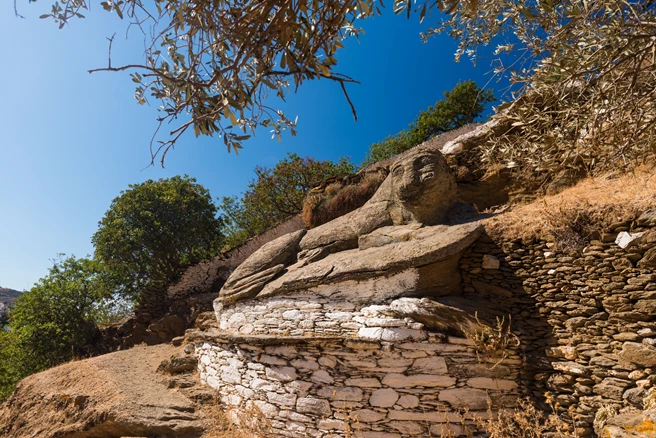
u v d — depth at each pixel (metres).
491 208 8.07
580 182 7.01
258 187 19.86
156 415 6.94
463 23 3.80
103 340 15.25
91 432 7.07
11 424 8.81
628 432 3.99
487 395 5.30
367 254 7.07
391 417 5.55
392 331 5.84
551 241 5.75
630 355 4.72
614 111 2.53
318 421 5.90
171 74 2.77
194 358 8.98
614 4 2.34
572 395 5.08
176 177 18.64
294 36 2.38
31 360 14.01
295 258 8.70
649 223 4.93
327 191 11.03
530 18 2.58
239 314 8.26
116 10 2.44
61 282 15.56
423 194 7.40
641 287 4.84
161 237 16.59
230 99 2.45
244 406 6.81
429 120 21.05
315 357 6.19
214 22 2.52
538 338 5.60
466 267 6.43
